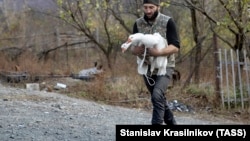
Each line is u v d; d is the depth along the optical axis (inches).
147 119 374.0
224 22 473.1
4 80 632.4
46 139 252.1
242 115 450.0
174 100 482.3
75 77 631.2
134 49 230.8
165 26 232.5
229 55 513.3
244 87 484.1
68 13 656.4
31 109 370.3
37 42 850.1
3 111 347.3
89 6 659.4
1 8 976.3
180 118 402.3
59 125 301.9
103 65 721.0
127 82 525.0
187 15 782.5
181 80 571.8
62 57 821.9
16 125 288.7
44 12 816.9
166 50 228.1
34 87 568.4
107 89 513.0
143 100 486.0
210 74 571.8
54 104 409.1
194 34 598.5
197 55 576.1
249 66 480.4
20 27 932.6
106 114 383.6
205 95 488.1
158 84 233.6
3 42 861.2
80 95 512.4
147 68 236.2
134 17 738.2
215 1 559.5
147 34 233.6
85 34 697.6
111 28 740.7
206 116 436.1
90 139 259.8
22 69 679.1
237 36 505.0
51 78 633.6
